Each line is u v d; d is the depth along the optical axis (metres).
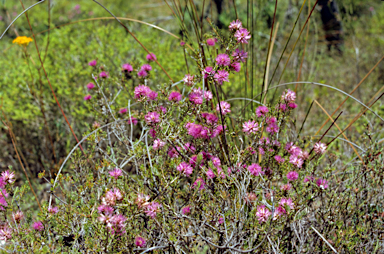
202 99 1.88
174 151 1.92
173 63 2.69
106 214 1.78
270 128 1.93
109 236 1.79
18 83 2.70
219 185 1.88
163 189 1.83
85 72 2.67
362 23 4.73
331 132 2.68
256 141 1.93
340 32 4.25
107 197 1.78
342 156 2.24
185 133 1.91
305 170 1.96
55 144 2.58
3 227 1.86
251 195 1.88
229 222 1.87
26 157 2.60
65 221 1.86
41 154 2.59
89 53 2.99
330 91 3.51
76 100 2.68
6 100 2.57
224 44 1.87
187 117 1.91
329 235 1.94
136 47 3.07
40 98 2.50
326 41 4.26
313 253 1.93
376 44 4.26
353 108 3.09
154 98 1.90
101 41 3.15
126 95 2.40
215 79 1.86
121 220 1.78
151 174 1.85
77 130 2.62
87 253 1.82
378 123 2.41
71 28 3.79
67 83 2.68
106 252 1.79
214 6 4.45
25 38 2.38
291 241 1.93
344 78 3.77
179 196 1.89
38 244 1.85
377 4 5.00
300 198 1.90
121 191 1.81
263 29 4.13
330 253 1.93
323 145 1.95
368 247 1.95
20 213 1.89
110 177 1.87
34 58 3.18
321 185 1.92
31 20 5.36
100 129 2.01
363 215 1.99
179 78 2.48
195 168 1.84
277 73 3.44
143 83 2.10
